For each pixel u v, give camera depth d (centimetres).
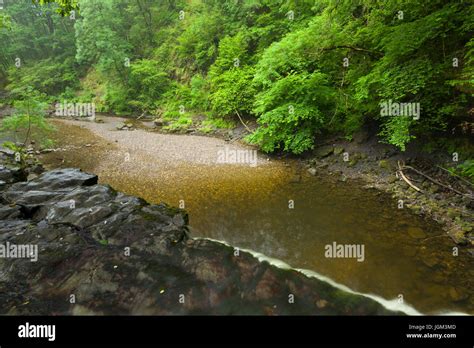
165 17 2956
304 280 402
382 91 763
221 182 890
